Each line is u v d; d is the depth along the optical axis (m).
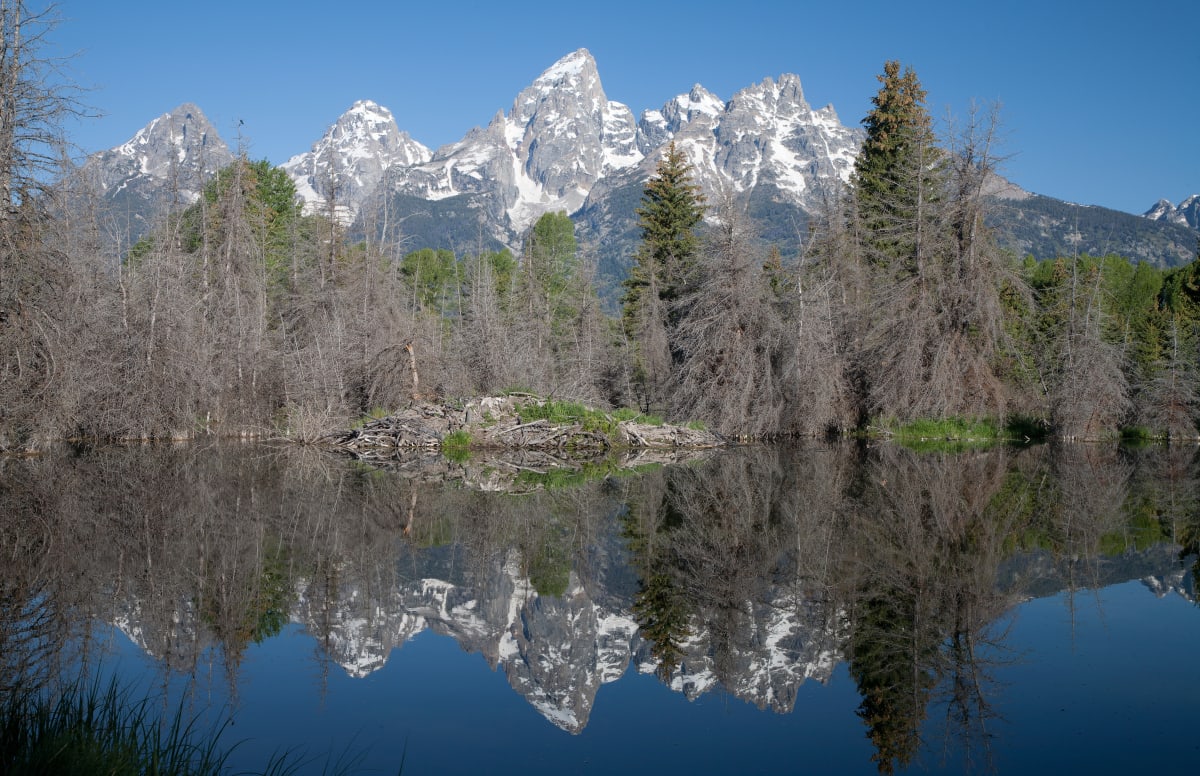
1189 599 9.59
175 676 7.13
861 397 33.09
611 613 9.19
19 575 10.25
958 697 6.84
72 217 21.12
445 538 13.03
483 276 42.91
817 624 8.74
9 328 19.08
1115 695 6.79
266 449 26.47
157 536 12.64
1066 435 32.91
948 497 17.30
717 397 30.36
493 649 8.07
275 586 10.05
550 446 27.84
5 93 18.84
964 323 31.09
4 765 4.73
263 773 5.41
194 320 28.69
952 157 32.12
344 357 31.42
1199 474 21.80
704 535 13.32
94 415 25.23
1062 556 11.74
